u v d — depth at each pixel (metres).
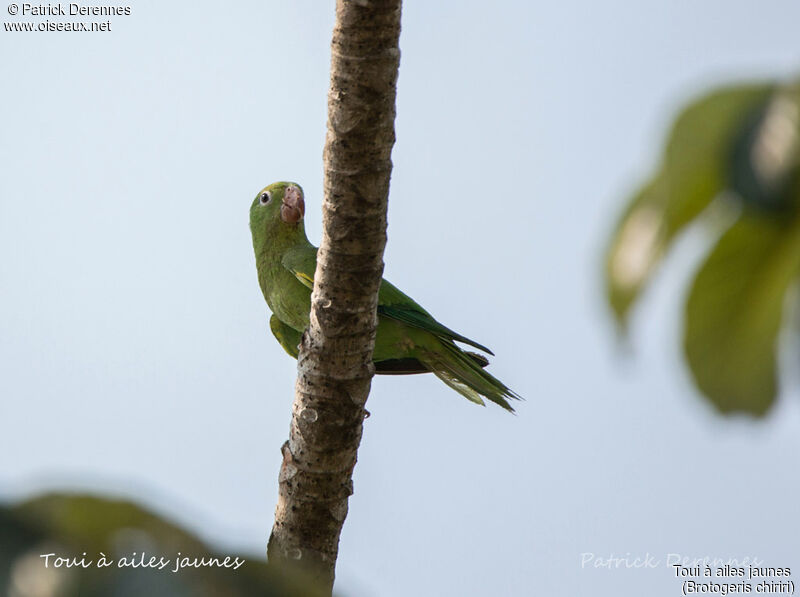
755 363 2.94
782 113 2.25
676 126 2.41
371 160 8.02
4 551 2.64
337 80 7.74
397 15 7.56
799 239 2.71
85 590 2.65
